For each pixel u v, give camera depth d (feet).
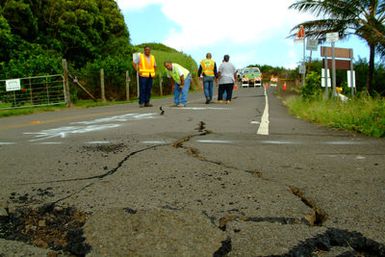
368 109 24.16
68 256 6.81
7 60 73.15
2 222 8.32
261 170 12.01
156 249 6.72
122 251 6.70
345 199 9.27
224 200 9.18
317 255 6.75
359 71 73.36
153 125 23.70
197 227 7.49
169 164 12.73
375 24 52.13
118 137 18.72
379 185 10.42
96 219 7.94
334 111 26.84
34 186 10.59
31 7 81.05
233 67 48.91
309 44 39.93
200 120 26.58
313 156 14.16
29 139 19.27
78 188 10.32
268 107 41.83
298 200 9.18
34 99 53.16
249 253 6.63
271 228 7.56
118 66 67.21
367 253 7.09
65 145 16.84
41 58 54.34
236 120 26.58
